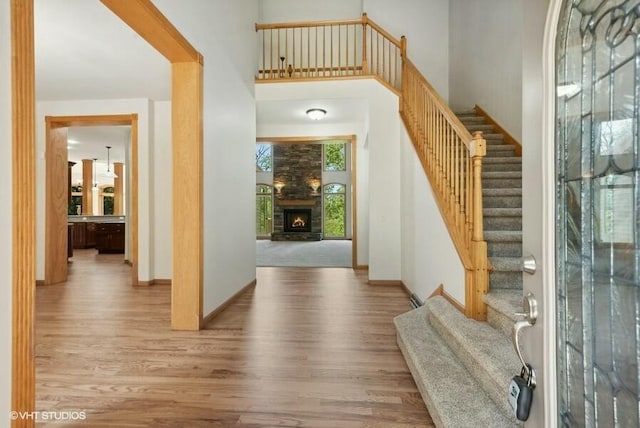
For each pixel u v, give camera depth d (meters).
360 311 3.32
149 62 3.36
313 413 1.62
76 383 1.90
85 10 2.43
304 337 2.60
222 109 3.38
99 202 12.73
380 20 5.89
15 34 1.14
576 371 0.75
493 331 1.96
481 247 2.17
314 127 6.18
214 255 3.15
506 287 2.30
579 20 0.72
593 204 0.71
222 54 3.38
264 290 4.26
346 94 4.71
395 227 4.61
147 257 4.57
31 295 1.19
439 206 2.76
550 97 0.76
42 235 4.59
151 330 2.76
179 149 2.79
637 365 0.63
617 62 0.65
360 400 1.73
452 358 1.93
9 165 1.13
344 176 13.83
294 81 4.73
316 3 6.23
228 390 1.82
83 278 5.06
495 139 4.11
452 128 2.64
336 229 13.95
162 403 1.70
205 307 2.93
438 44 5.81
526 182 0.87
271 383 1.90
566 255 0.76
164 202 4.72
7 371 1.13
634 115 0.62
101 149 8.62
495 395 1.48
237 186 3.86
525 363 0.87
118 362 2.16
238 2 3.90
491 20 4.43
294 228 13.99
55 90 4.25
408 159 4.04
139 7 1.99
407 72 4.34
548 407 0.76
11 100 1.13
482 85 4.71
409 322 2.54
